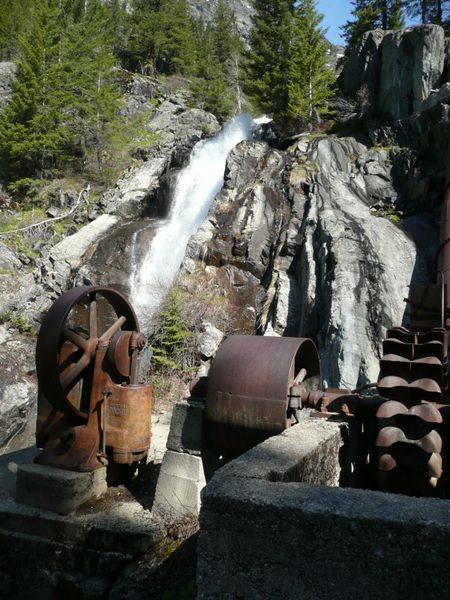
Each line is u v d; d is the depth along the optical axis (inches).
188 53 1712.6
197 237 680.4
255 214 672.4
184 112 1337.4
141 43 1768.0
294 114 962.7
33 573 179.2
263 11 1139.9
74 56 1161.4
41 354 191.6
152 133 1231.5
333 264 510.9
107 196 930.1
